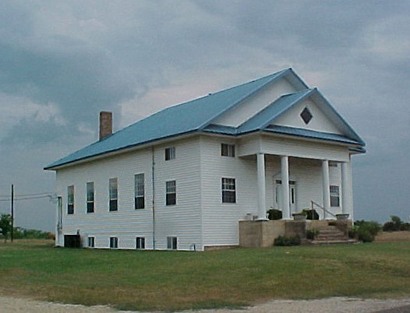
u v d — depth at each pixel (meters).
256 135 31.47
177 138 32.00
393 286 16.81
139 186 35.66
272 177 34.41
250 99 33.78
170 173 33.12
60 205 44.38
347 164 37.03
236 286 16.50
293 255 22.19
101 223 39.25
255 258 21.58
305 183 36.19
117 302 14.16
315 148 34.12
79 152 43.09
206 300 14.43
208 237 30.83
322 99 34.62
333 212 37.72
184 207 31.95
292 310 12.91
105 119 44.84
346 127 35.91
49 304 14.03
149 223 34.47
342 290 16.12
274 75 35.38
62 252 31.36
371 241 32.84
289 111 33.44
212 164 31.48
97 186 39.91
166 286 16.58
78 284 17.31
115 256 26.23
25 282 18.20
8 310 13.06
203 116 32.66
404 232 44.06
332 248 25.56
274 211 32.75
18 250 34.34
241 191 32.44
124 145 36.06
